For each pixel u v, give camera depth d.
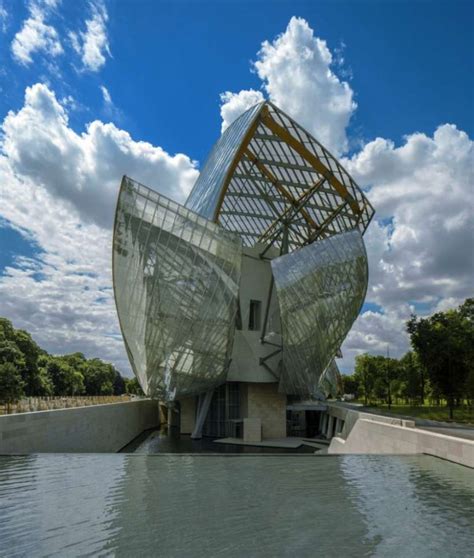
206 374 35.12
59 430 22.53
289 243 52.38
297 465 15.60
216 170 42.03
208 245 31.28
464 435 24.69
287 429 46.34
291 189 42.41
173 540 7.82
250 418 37.19
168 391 35.53
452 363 44.47
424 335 45.78
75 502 10.29
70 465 15.27
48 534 8.11
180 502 10.36
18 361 56.75
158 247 29.50
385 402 90.00
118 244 28.86
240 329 40.31
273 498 10.73
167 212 29.78
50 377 87.19
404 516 9.27
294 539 7.88
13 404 41.53
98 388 122.88
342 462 16.17
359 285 39.00
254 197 44.78
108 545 7.57
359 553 7.24
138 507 9.89
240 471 14.35
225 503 10.21
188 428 42.97
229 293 32.53
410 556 7.14
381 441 20.98
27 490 11.58
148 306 30.05
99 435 28.64
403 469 14.73
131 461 16.28
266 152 37.97
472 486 12.19
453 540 7.87
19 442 18.77
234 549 7.38
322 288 37.09
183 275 30.50
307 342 37.16
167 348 32.03
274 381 39.53
